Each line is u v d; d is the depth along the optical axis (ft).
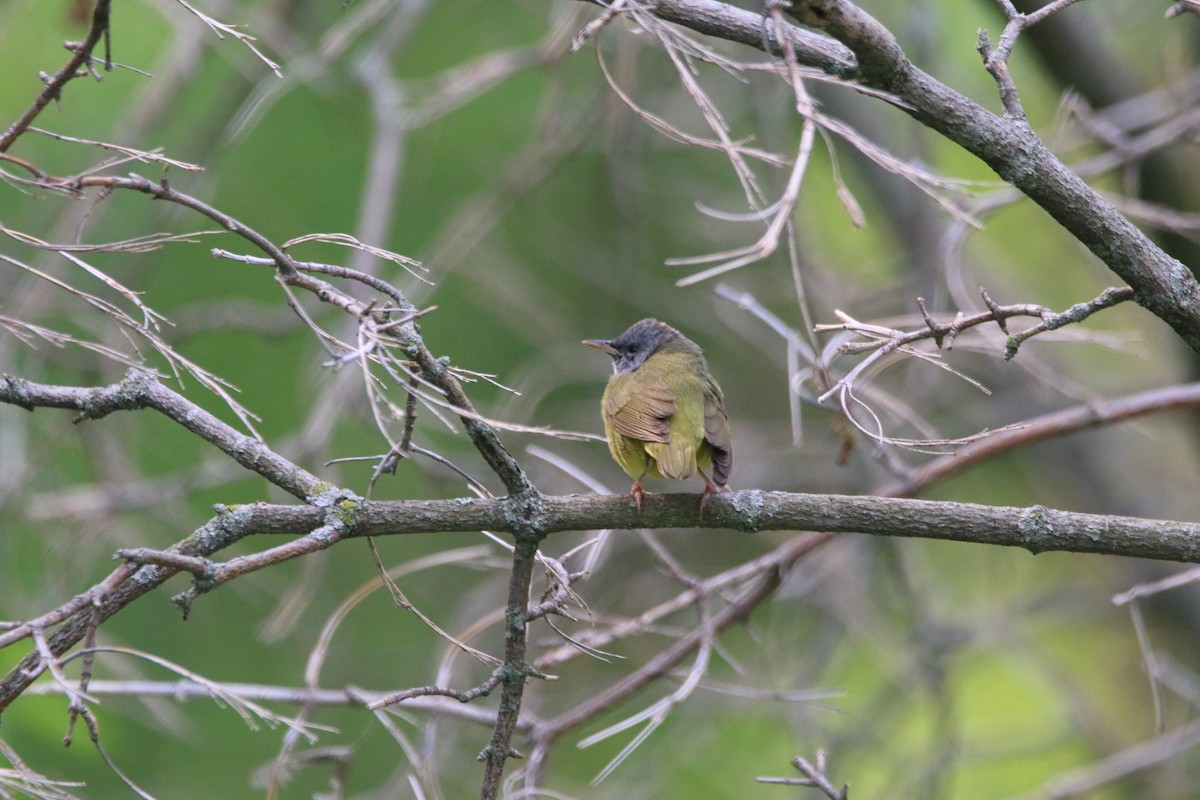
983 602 49.42
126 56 44.86
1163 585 22.65
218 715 43.52
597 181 53.88
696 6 17.56
